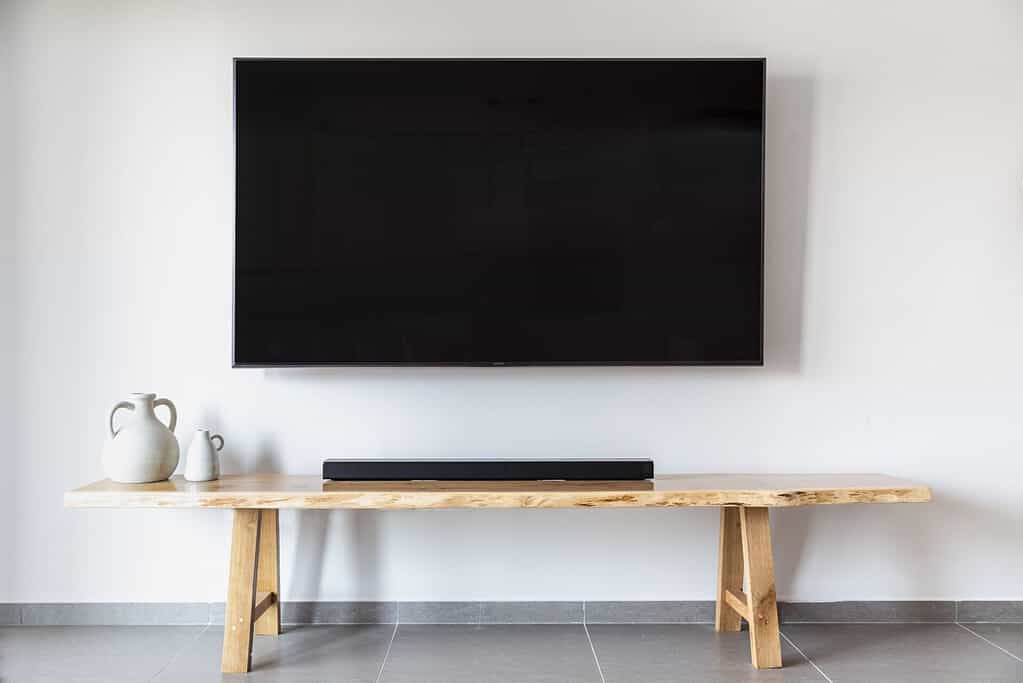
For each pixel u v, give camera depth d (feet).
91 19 10.06
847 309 10.26
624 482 9.30
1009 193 10.26
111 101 10.07
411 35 10.15
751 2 10.21
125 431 9.23
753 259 9.80
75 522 10.12
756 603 8.75
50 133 10.05
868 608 10.30
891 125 10.26
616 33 10.18
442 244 9.77
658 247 9.80
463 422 10.19
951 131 10.26
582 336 9.80
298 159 9.70
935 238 10.26
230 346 10.14
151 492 8.57
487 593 10.25
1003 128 10.27
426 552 10.23
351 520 10.23
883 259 10.26
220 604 10.16
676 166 9.77
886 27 10.25
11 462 10.08
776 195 10.23
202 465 9.32
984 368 10.27
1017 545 10.30
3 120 10.05
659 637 9.68
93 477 10.08
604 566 10.27
